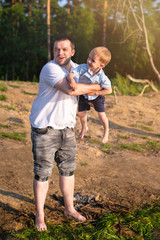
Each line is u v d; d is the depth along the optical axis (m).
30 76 33.84
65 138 3.07
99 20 32.72
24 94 10.95
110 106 10.77
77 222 3.30
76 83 2.87
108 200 3.91
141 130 8.52
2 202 3.66
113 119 9.48
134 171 5.05
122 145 6.83
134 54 28.48
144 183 4.52
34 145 2.98
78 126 8.09
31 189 4.14
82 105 3.78
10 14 33.66
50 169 3.07
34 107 3.00
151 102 12.61
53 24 32.91
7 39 33.09
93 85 2.96
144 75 30.00
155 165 5.39
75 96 3.05
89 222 3.33
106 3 29.08
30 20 34.56
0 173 4.61
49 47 31.53
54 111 2.92
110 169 5.14
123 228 3.20
